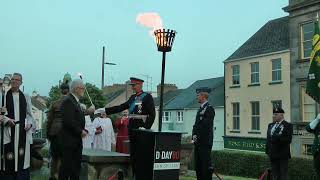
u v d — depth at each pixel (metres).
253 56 31.97
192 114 43.28
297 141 26.80
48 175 12.34
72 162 7.90
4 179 8.52
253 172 18.06
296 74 27.77
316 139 8.36
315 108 26.28
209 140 10.02
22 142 8.66
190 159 14.73
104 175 9.12
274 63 30.27
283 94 29.19
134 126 9.27
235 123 33.78
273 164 11.26
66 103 7.93
